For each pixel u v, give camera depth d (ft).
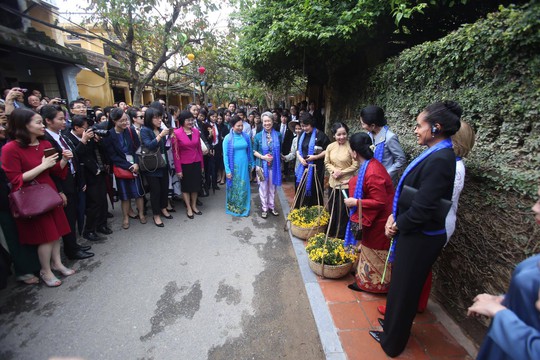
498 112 6.72
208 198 19.58
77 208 12.28
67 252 11.32
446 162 5.40
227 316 8.51
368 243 8.63
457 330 7.55
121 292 9.55
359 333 7.46
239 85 56.80
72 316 8.45
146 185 14.65
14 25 24.75
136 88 30.42
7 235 9.28
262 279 10.33
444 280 8.35
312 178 13.94
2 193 8.90
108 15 25.23
